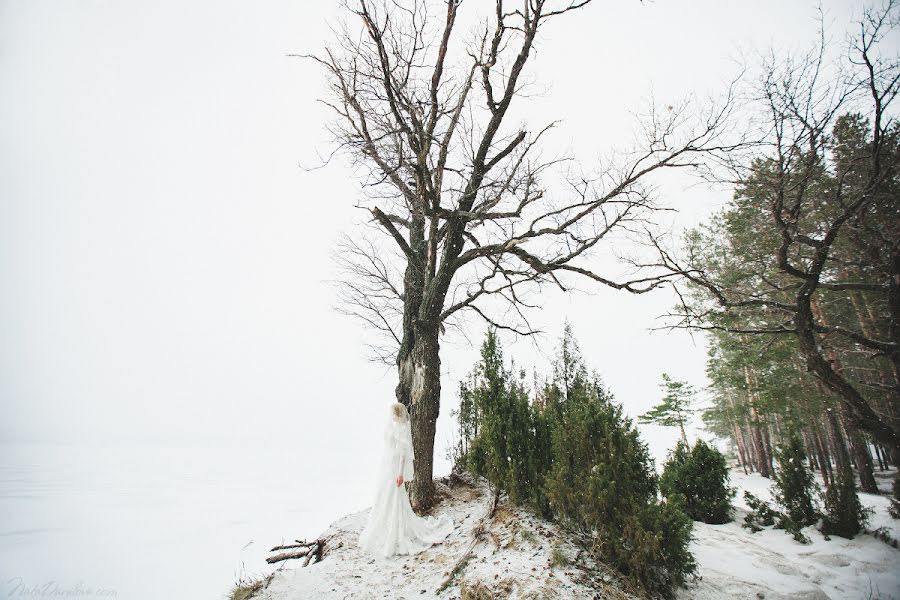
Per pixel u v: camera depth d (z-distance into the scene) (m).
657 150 8.63
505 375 8.34
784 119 8.38
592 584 4.38
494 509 6.46
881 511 9.77
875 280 10.95
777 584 5.18
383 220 9.18
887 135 8.48
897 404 9.66
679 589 4.80
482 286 10.08
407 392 9.19
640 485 5.49
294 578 5.40
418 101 7.64
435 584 4.90
